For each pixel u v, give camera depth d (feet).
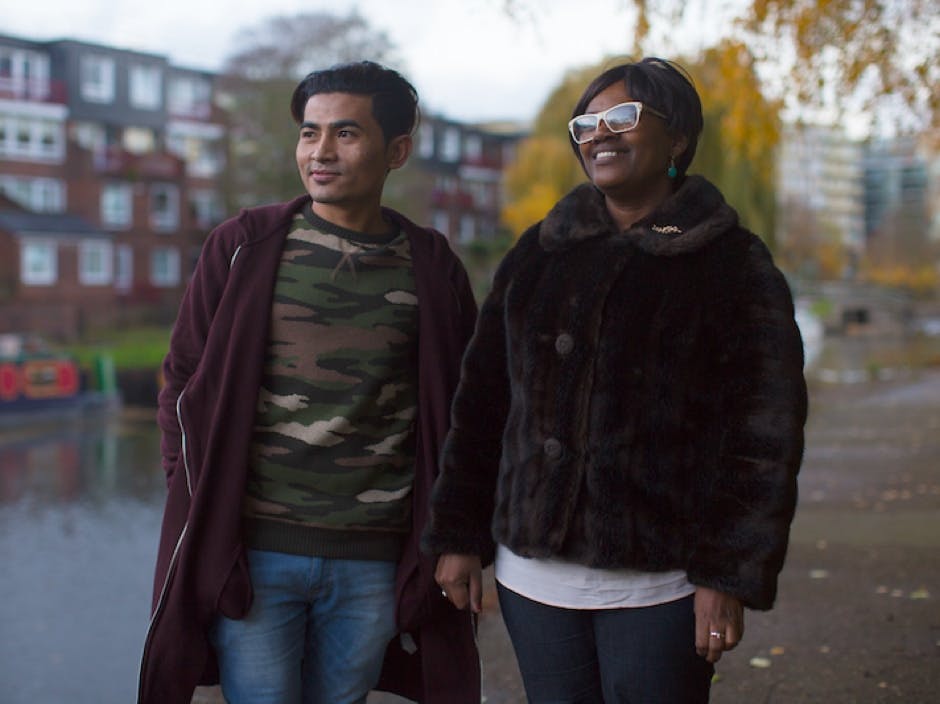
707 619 6.77
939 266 292.40
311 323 8.21
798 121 28.81
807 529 24.08
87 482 49.83
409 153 8.75
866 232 502.38
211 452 8.04
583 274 7.25
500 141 232.94
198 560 8.07
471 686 8.77
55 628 26.66
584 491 7.04
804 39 26.84
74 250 143.84
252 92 143.84
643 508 6.89
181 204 160.25
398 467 8.49
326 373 8.20
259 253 8.29
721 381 6.85
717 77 28.68
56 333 127.95
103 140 156.15
